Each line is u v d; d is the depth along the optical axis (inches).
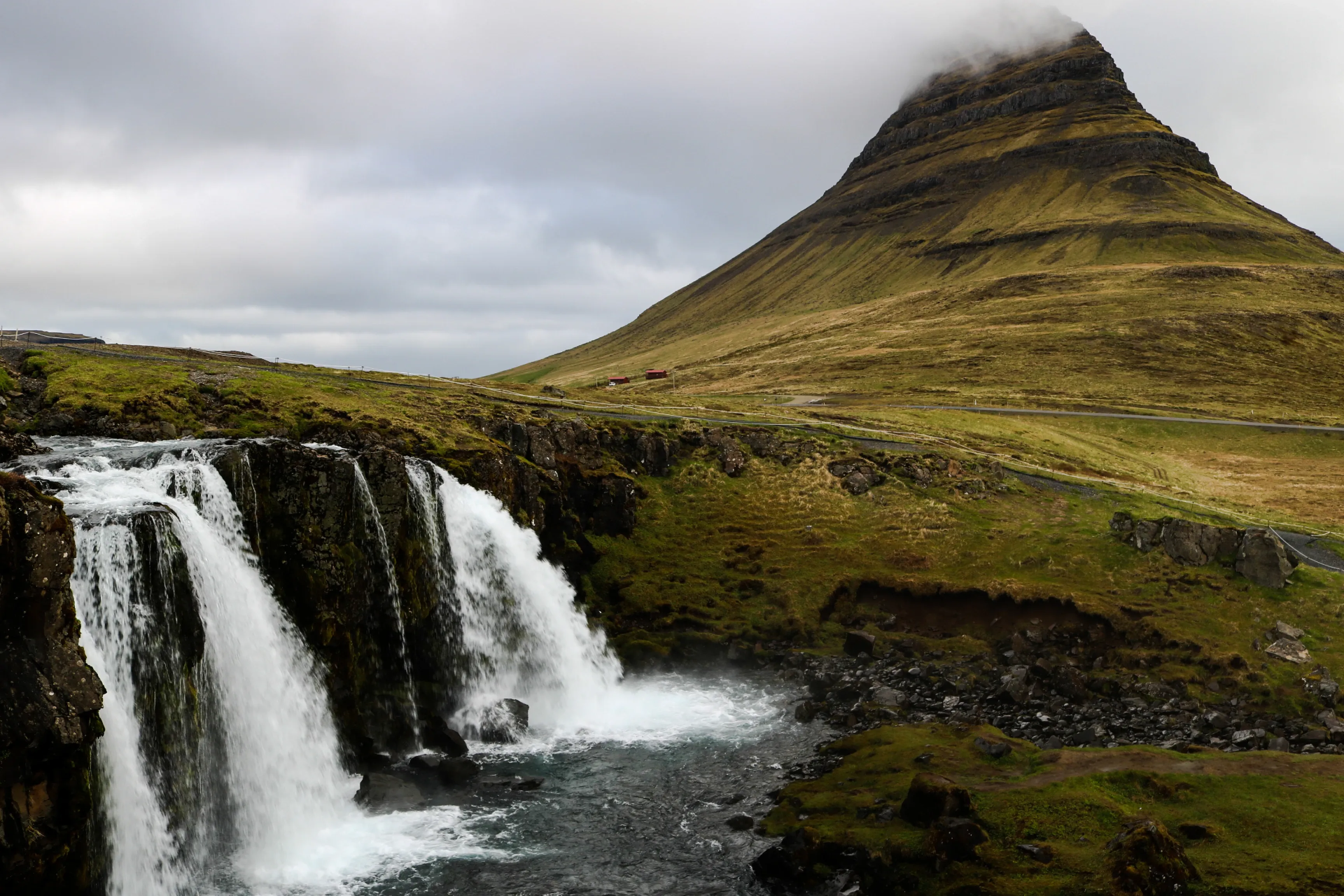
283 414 2640.3
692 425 3828.7
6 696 1058.7
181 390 2657.5
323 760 1665.8
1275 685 2044.8
